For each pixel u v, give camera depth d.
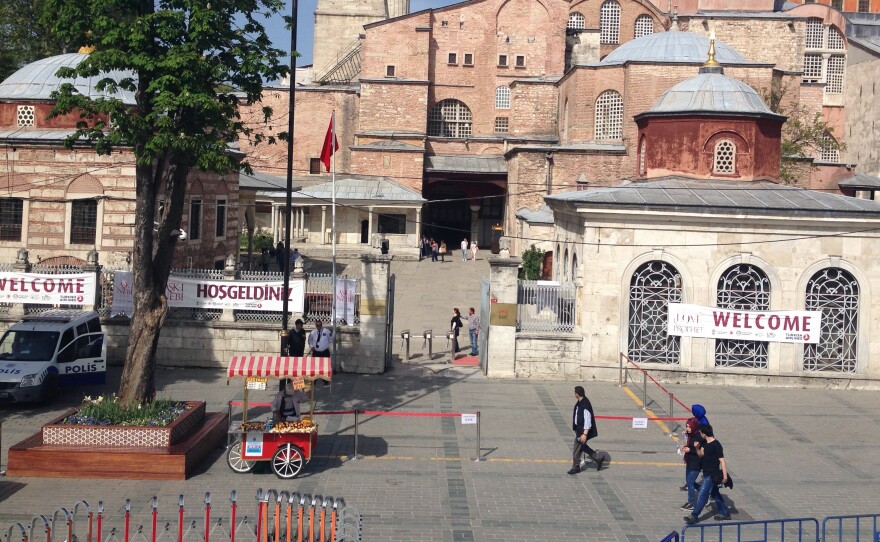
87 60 21.98
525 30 78.38
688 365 32.03
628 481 21.52
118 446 20.84
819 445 25.09
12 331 27.66
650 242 31.91
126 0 22.17
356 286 32.44
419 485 20.77
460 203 79.88
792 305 31.86
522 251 60.00
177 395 28.28
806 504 20.22
